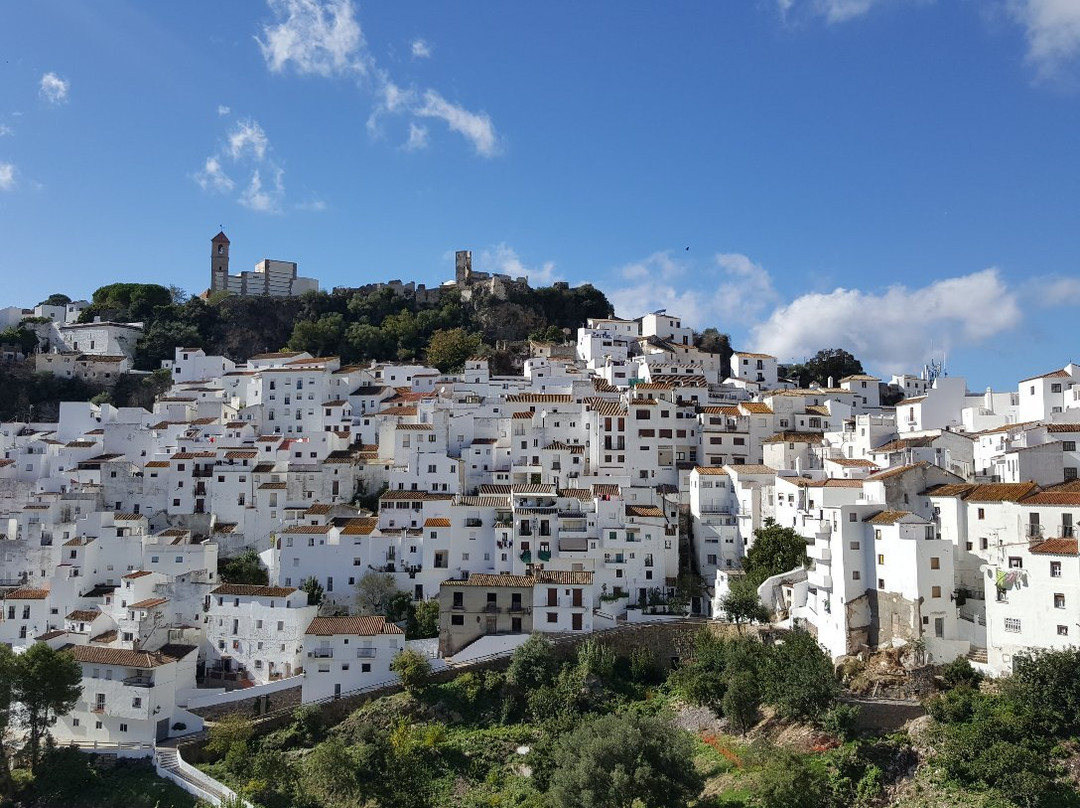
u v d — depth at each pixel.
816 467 143.00
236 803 79.75
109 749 96.19
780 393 162.88
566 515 128.50
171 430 163.75
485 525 129.00
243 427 161.88
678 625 111.38
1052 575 81.06
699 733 93.12
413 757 90.56
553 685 102.88
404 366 198.75
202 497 143.75
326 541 127.56
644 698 103.62
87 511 139.88
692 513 140.25
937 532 96.75
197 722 101.69
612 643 110.56
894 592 92.19
